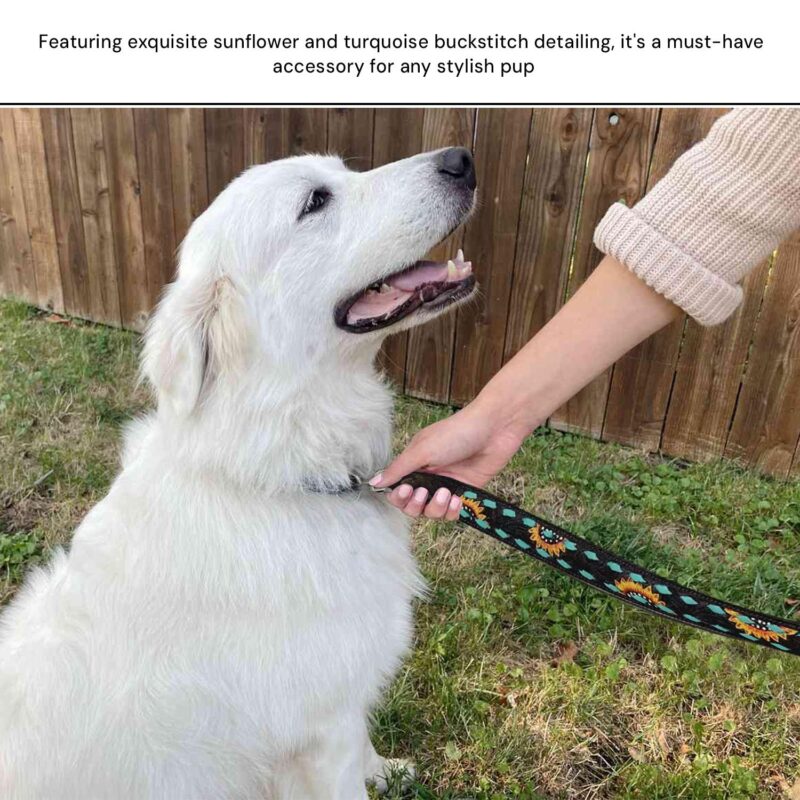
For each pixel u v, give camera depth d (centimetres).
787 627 144
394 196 194
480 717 239
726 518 334
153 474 176
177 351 171
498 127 367
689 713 239
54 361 473
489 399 184
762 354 353
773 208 149
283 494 177
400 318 193
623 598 163
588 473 364
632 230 159
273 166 197
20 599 190
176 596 164
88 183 500
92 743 160
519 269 388
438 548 312
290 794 187
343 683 173
